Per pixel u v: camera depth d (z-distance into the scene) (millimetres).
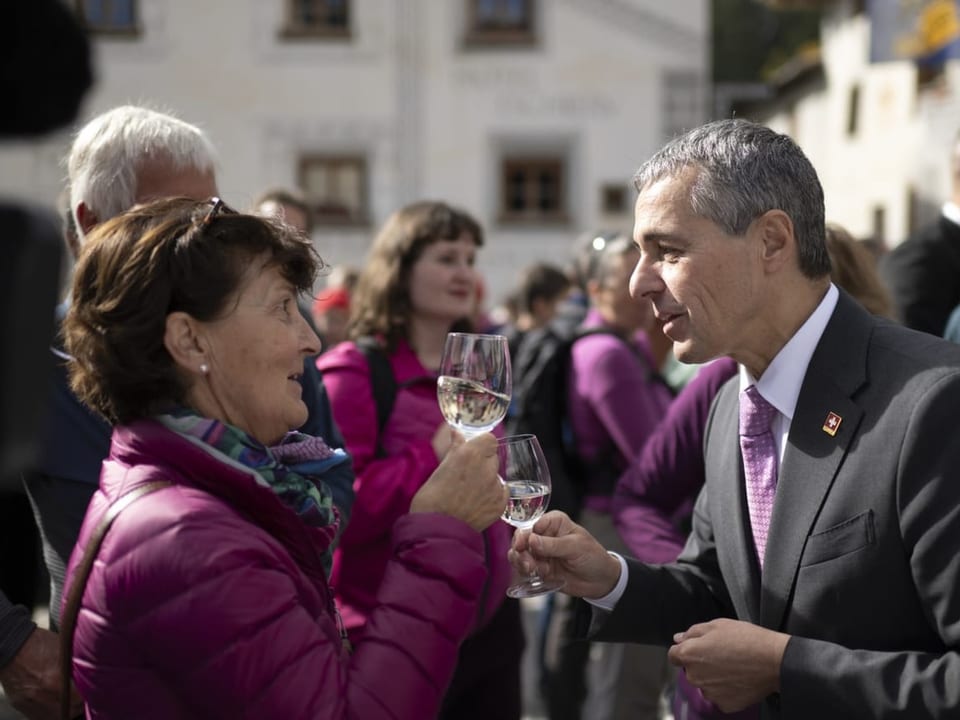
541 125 17484
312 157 17453
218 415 1468
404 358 2855
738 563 1747
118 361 1423
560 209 17625
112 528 1327
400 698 1370
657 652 3490
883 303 2908
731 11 33312
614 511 2674
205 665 1262
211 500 1342
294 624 1308
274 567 1334
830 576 1522
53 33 648
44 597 2279
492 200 17516
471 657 2736
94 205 2061
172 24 17156
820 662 1463
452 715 2754
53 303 643
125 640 1295
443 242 2895
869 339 1614
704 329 1620
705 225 1590
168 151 2057
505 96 17453
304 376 2182
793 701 1464
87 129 2109
